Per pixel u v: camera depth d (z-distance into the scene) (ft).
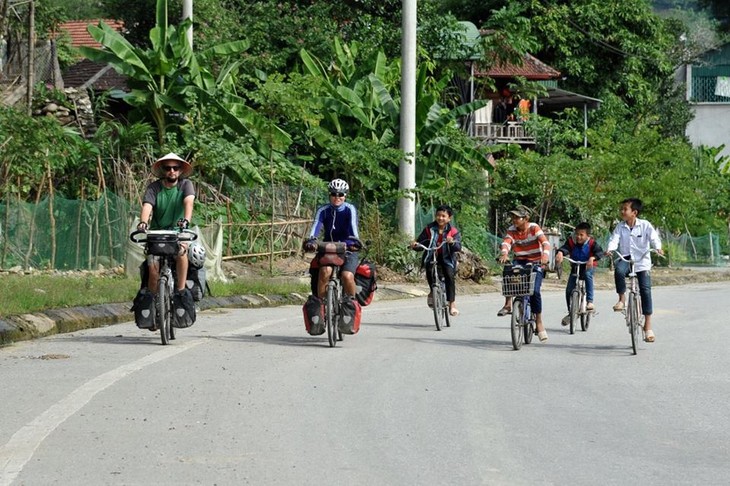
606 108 214.28
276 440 32.65
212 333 59.98
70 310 62.23
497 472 29.32
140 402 38.06
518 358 54.24
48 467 28.78
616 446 33.35
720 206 192.54
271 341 57.11
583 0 218.38
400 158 107.34
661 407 40.83
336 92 126.41
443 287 68.95
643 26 221.05
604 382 46.85
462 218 122.21
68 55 170.50
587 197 145.28
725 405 41.55
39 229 84.69
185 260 53.78
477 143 141.79
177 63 110.63
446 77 137.80
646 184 153.28
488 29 185.16
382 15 164.35
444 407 39.14
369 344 57.77
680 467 30.60
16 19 126.62
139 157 104.68
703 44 287.69
